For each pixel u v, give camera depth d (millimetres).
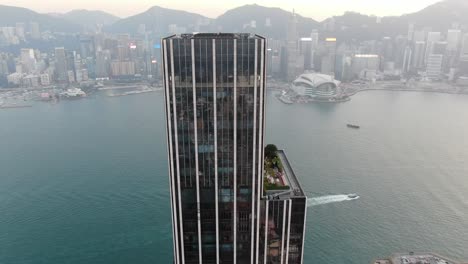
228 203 130500
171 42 111062
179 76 114875
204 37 115750
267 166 151000
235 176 127125
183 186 128125
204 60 113062
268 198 131125
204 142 122500
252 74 115125
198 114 119250
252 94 117438
